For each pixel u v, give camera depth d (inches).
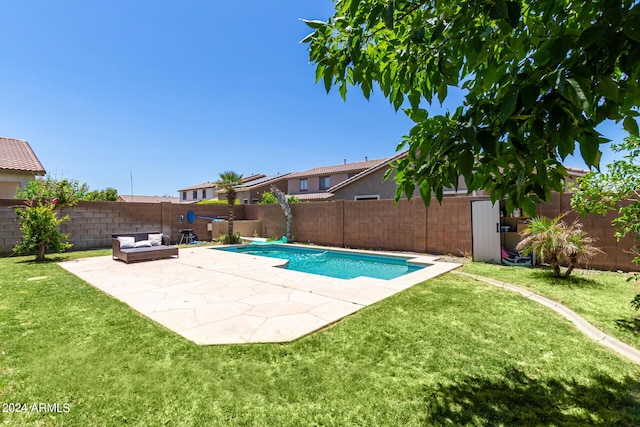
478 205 349.4
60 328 154.3
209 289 233.8
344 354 126.3
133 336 144.5
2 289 232.8
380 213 474.0
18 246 379.2
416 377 109.5
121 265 344.2
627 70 48.6
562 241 248.5
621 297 197.9
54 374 111.8
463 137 53.1
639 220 154.1
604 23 46.3
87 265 343.6
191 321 164.9
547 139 53.3
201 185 1585.9
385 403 95.5
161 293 222.7
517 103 50.4
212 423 87.4
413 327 153.7
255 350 130.0
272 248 554.9
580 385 104.0
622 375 109.7
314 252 499.8
